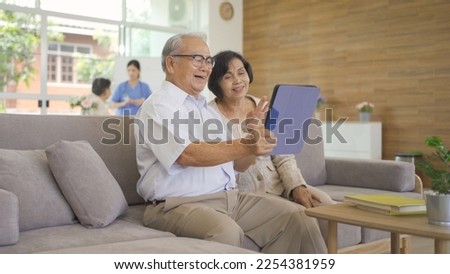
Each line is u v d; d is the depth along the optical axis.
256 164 2.35
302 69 6.71
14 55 6.31
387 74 5.73
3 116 1.93
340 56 6.23
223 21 7.42
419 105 5.44
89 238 1.54
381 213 1.63
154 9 7.32
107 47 7.02
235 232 1.67
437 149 1.54
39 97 6.50
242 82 2.33
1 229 1.39
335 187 2.95
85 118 2.13
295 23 6.79
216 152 1.75
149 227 1.86
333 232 1.66
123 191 2.15
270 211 1.95
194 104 2.00
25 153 1.78
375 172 2.87
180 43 1.97
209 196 1.91
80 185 1.71
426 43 5.37
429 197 1.46
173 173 1.81
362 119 5.79
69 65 6.73
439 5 5.25
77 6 6.73
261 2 7.28
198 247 1.35
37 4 6.41
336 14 6.27
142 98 6.36
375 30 5.85
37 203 1.64
